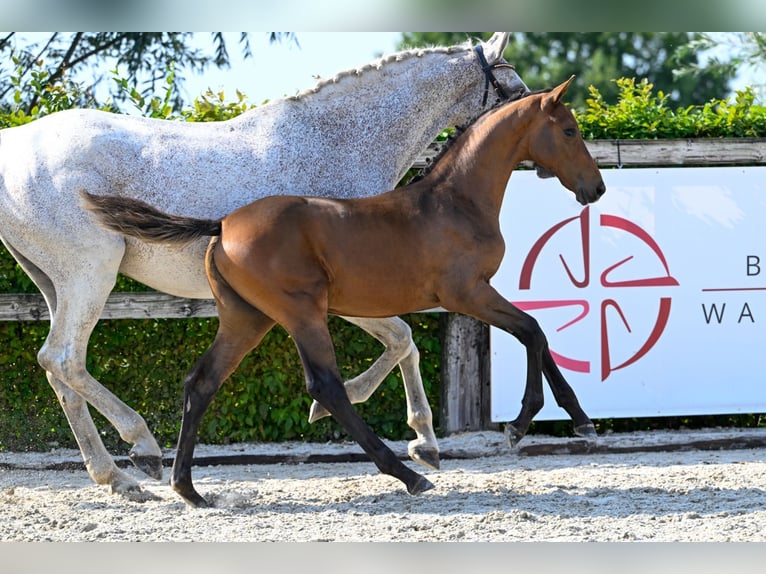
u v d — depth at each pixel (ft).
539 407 29.30
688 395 43.04
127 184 31.32
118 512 30.22
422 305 29.91
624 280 42.78
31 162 31.42
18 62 48.34
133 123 32.12
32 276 33.88
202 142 31.94
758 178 43.39
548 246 42.42
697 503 30.09
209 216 31.53
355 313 29.91
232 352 30.22
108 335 42.04
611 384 42.65
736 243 43.34
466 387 42.91
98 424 42.42
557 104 30.37
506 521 28.02
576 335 42.52
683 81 134.31
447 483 34.04
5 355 42.01
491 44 34.47
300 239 28.63
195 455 40.22
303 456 40.42
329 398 28.68
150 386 42.50
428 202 29.76
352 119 32.86
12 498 32.83
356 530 27.22
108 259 31.35
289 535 26.73
